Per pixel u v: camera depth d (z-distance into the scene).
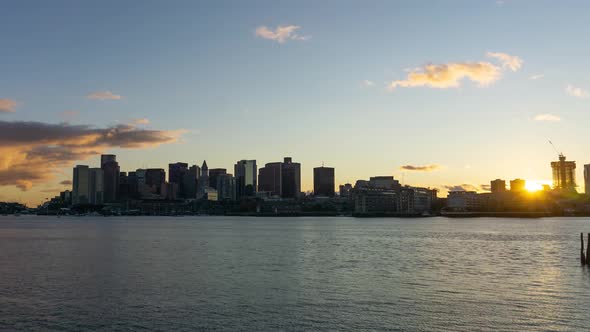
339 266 101.88
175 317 59.31
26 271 95.25
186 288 76.25
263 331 54.00
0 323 57.31
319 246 155.62
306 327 55.22
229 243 170.12
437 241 178.12
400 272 92.50
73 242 177.25
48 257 122.06
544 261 108.50
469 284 78.94
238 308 63.28
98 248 149.38
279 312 61.28
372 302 66.25
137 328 55.28
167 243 170.88
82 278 86.25
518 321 56.78
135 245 161.62
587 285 77.25
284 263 107.44
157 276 88.31
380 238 198.00
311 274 90.25
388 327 55.03
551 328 54.25
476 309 62.09
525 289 74.38
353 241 179.50
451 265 102.69
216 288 76.19
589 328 54.22
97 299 68.62
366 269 97.00
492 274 89.44
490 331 53.47
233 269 97.44
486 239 188.12
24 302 67.00
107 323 57.09
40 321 58.03
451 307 63.22
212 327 55.41
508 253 128.75
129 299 68.50
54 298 69.38
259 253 131.25
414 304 64.94
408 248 146.88
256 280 83.50
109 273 92.12
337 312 61.12
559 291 72.69
